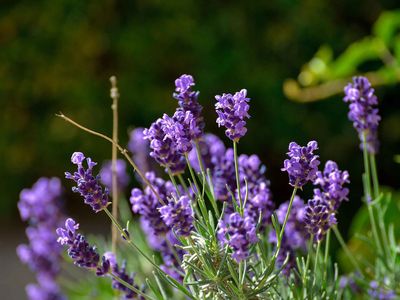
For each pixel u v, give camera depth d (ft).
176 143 5.08
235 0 20.61
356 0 19.97
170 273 6.29
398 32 12.28
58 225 9.53
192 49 21.04
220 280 4.83
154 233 5.74
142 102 21.74
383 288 6.42
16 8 22.43
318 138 20.02
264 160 21.45
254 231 4.64
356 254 8.84
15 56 22.66
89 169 4.91
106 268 5.13
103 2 21.68
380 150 20.33
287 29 20.13
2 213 23.89
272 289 5.37
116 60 22.36
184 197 4.96
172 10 21.12
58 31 22.17
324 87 12.37
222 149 6.59
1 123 23.25
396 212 8.85
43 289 10.11
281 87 20.04
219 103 4.92
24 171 23.67
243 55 20.29
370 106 6.21
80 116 22.53
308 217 5.16
